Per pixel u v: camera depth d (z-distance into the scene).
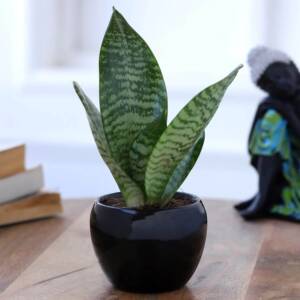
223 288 0.84
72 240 1.01
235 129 2.07
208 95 0.76
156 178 0.80
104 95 0.80
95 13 2.30
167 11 2.18
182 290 0.83
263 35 2.07
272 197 1.12
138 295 0.82
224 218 1.12
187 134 0.77
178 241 0.80
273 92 1.11
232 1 2.13
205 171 2.12
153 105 0.82
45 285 0.85
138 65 0.82
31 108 2.18
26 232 1.05
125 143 0.82
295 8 2.05
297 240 1.01
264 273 0.88
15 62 2.17
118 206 0.85
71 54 2.31
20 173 1.09
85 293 0.82
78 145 2.15
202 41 2.16
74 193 2.21
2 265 0.91
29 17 2.16
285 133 1.11
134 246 0.80
